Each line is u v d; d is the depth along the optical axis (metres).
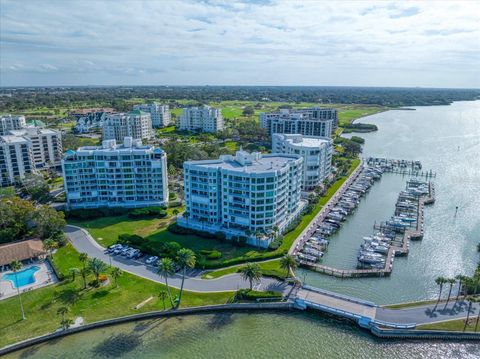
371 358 94.19
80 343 98.50
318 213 183.62
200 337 100.81
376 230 171.12
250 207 150.12
